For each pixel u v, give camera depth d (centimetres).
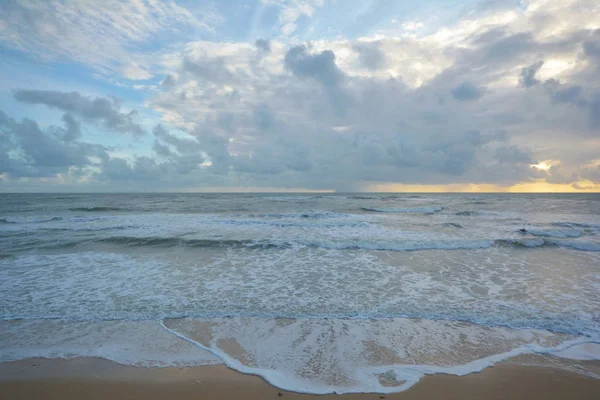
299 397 376
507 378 412
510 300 670
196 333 528
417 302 658
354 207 3206
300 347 484
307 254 1085
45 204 3516
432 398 374
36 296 690
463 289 738
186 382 405
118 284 770
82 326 554
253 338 511
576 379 411
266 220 1995
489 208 3181
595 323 564
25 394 384
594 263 978
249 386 396
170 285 764
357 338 511
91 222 1880
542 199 5334
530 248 1197
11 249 1138
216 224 1795
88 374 421
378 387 393
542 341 505
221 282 787
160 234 1435
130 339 510
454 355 464
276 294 705
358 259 1020
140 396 380
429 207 3142
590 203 4041
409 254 1089
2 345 491
